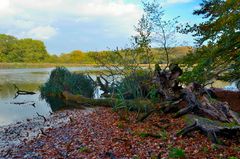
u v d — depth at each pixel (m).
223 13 14.54
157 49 20.92
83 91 27.95
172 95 15.90
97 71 29.25
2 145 13.06
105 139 12.19
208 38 15.87
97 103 22.12
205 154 9.27
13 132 15.51
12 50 128.00
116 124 14.59
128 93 19.05
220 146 9.95
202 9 18.23
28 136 14.58
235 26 14.05
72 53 109.69
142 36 19.47
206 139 10.70
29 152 11.62
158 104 16.25
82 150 10.82
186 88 14.88
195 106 14.09
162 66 21.11
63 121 17.78
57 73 30.56
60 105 24.23
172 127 13.01
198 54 16.23
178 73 16.48
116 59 19.80
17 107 24.19
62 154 10.76
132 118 15.48
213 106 13.43
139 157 9.53
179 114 14.42
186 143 10.46
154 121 14.50
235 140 10.50
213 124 11.55
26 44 130.00
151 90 17.00
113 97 22.67
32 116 20.16
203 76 15.45
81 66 90.25
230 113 12.56
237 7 14.05
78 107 22.67
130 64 18.89
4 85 41.47
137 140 11.43
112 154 9.95
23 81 47.72
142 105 16.39
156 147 10.38
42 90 30.33
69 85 28.08
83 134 13.50
